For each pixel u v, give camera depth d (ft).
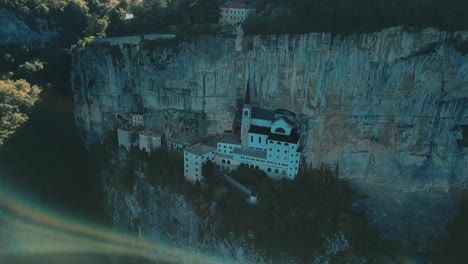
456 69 301.22
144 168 368.27
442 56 299.38
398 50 302.86
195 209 329.93
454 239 319.06
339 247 304.91
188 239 333.21
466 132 329.72
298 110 339.36
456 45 295.89
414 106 318.24
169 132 376.27
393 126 326.65
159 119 377.30
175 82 357.41
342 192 333.62
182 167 354.54
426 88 310.86
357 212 329.31
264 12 353.51
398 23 298.97
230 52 338.34
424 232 323.78
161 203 351.25
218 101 357.41
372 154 336.90
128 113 396.98
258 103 351.05
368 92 318.04
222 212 318.86
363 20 306.76
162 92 365.61
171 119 373.20
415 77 308.19
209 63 343.46
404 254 314.55
